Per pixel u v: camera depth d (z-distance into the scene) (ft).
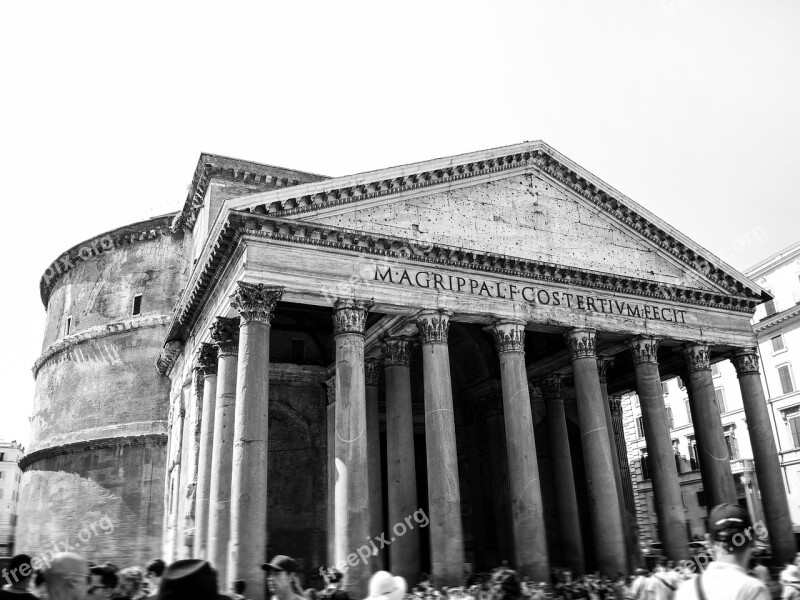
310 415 101.04
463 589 64.64
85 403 130.52
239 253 70.79
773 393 144.25
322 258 72.23
